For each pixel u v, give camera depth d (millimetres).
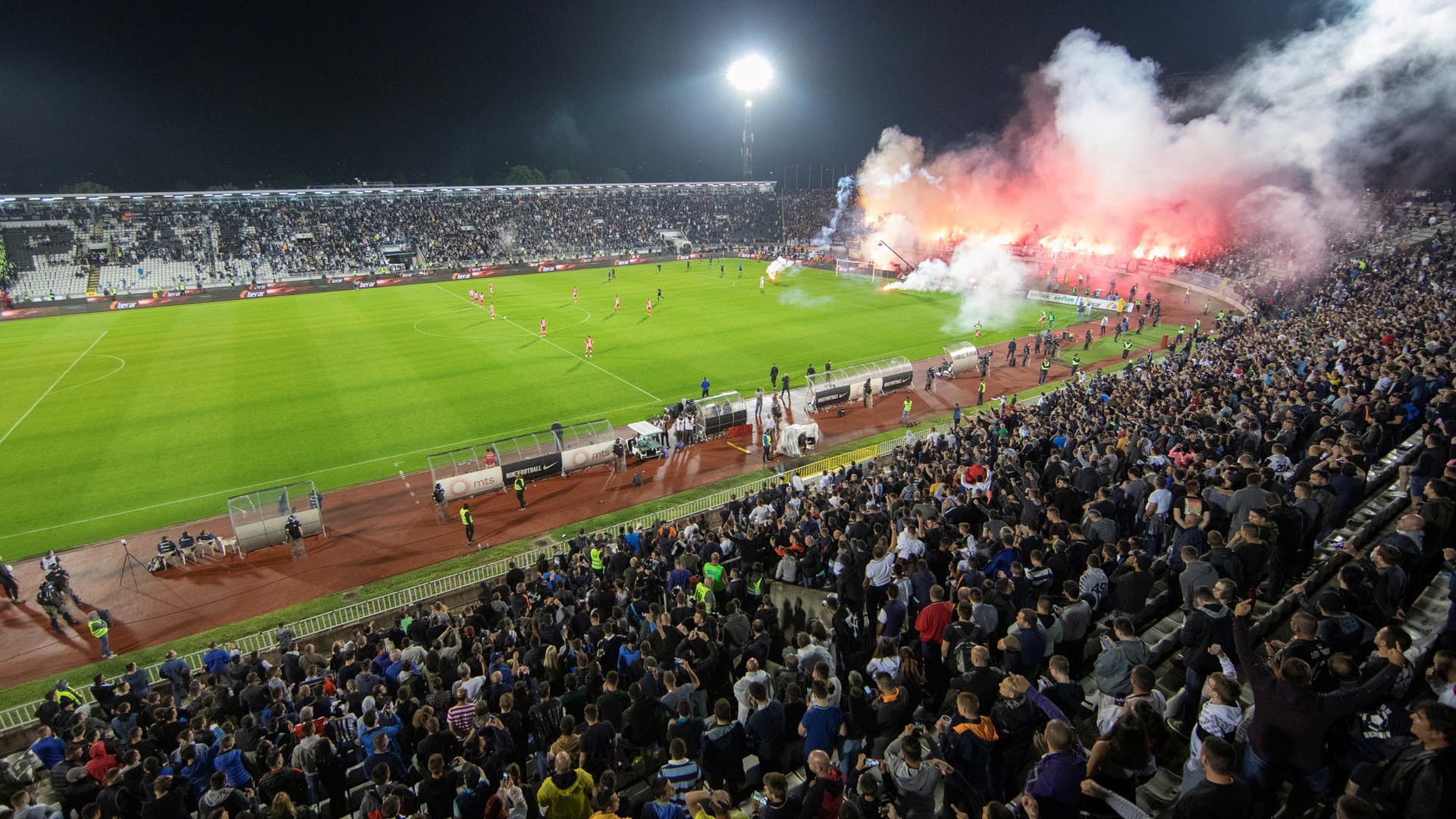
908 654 9273
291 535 25000
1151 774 6762
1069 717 7777
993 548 12812
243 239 90750
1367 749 6203
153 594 23219
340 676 13570
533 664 12172
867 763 8508
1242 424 17531
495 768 9789
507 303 66812
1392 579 8102
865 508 17469
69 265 79125
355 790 10297
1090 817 5996
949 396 40312
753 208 132250
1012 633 8875
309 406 38156
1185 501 13609
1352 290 45719
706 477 30938
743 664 11688
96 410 38000
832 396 38094
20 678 19500
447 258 95000
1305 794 6398
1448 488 9758
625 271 88312
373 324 58156
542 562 19203
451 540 26188
